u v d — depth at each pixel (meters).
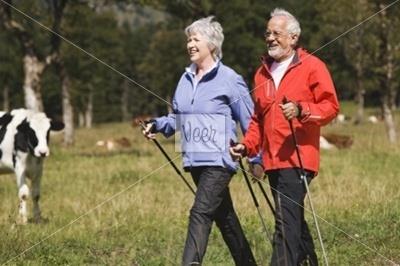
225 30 89.62
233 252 14.58
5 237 18.44
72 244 18.36
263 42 91.00
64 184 34.19
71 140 79.62
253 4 90.19
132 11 71.38
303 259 14.26
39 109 60.44
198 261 13.40
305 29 89.00
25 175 24.83
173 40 173.00
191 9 77.38
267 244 17.42
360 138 75.88
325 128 107.69
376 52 71.50
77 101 157.38
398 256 16.45
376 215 19.97
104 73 166.50
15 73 151.88
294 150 13.52
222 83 13.99
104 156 52.66
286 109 12.70
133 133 117.50
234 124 14.24
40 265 16.45
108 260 17.03
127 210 23.31
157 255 17.38
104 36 135.88
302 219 13.98
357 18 72.88
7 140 25.14
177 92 14.35
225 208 14.32
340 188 26.39
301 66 13.62
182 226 20.50
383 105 71.38
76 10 74.88
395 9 67.94
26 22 71.94
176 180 33.41
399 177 31.00
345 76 128.62
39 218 23.67
